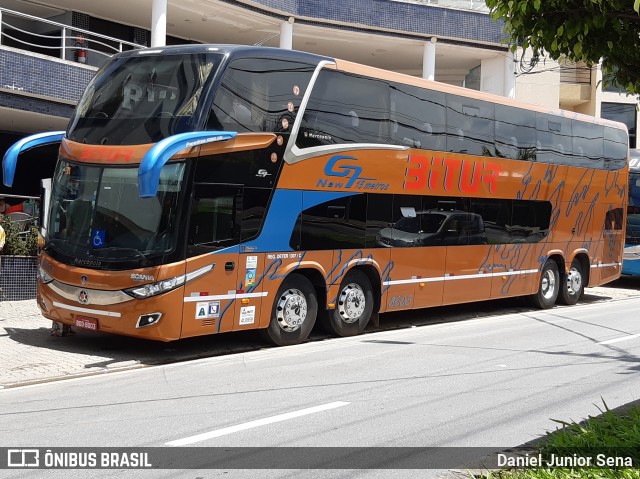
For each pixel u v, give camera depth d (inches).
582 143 834.2
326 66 553.0
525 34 303.1
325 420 333.7
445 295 662.5
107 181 484.7
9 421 327.6
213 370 450.9
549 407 366.0
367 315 598.2
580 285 856.9
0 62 678.5
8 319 601.3
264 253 510.9
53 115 738.8
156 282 457.7
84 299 479.5
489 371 456.1
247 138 498.0
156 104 487.5
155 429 314.7
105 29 950.4
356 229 576.1
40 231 522.3
